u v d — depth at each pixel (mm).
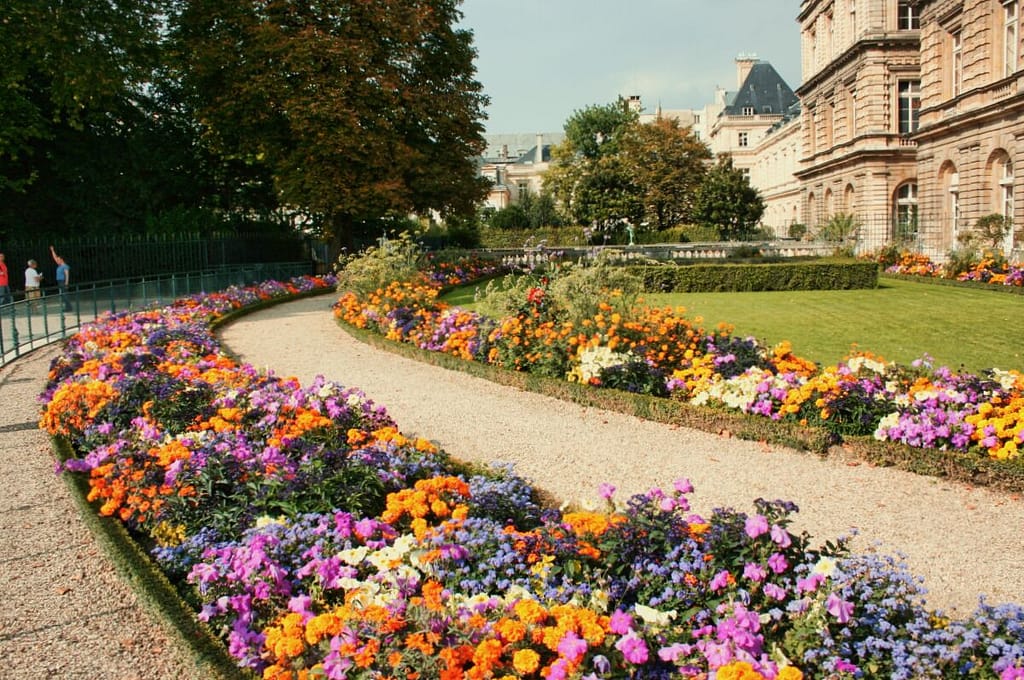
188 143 30750
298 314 19578
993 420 6430
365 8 23969
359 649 3090
